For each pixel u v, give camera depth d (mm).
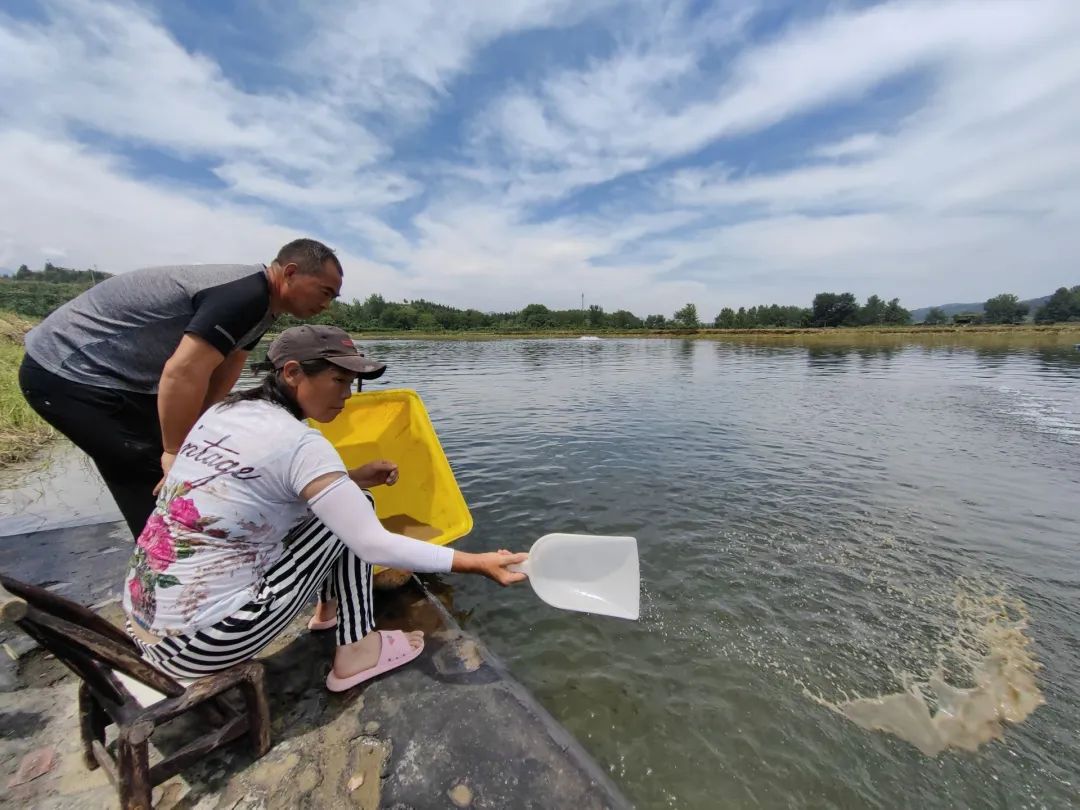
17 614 1178
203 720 1706
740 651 2609
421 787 1501
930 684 2416
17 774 1494
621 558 1955
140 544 1486
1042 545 3781
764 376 15352
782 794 1867
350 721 1737
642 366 19188
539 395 11203
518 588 3119
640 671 2447
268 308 2066
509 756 1618
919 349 28375
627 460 5844
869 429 7574
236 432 1435
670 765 1962
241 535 1460
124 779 1284
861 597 3102
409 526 3105
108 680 1457
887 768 1989
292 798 1453
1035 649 2662
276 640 2176
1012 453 6238
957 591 3180
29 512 3812
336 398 1639
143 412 2061
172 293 1946
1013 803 1864
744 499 4621
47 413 1957
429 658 2061
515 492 4773
